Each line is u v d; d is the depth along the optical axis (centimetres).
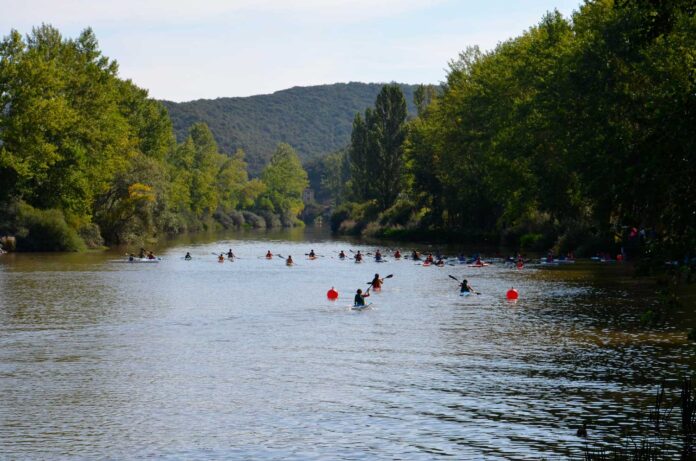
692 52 5862
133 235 11662
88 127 10119
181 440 1986
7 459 1839
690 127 1594
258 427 2098
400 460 1820
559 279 5925
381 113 16050
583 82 6788
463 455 1850
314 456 1855
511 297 4809
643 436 1970
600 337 3394
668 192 1658
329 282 6125
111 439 1994
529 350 3130
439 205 12712
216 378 2683
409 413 2225
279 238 14525
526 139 8188
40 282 5897
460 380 2622
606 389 2462
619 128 6125
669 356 2956
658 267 1625
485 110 9975
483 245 10788
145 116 14900
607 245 7794
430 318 4072
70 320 3972
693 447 1875
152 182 12025
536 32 9481
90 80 10444
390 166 15888
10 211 9425
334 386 2559
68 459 1841
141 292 5309
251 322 3959
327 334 3588
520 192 9056
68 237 9650
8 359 2997
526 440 1956
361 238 14175
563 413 2197
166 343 3353
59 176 9681
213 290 5491
